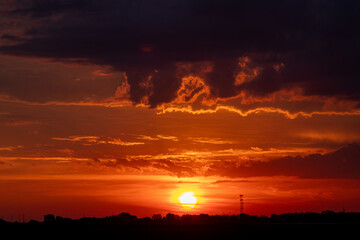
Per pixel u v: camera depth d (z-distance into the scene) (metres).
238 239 103.44
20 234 116.69
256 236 107.00
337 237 103.44
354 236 105.81
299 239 101.56
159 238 107.12
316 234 109.19
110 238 108.56
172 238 107.25
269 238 103.88
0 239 107.88
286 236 107.06
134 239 106.12
